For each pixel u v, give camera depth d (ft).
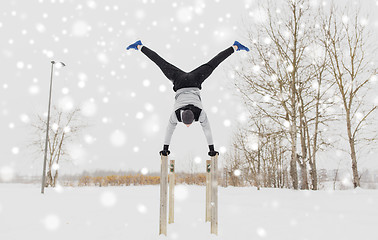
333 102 36.99
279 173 61.26
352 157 36.58
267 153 50.85
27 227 14.11
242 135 47.55
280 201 25.66
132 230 12.91
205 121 11.02
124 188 62.23
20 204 24.32
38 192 43.55
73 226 14.08
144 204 24.70
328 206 21.61
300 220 15.90
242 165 53.16
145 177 88.17
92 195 36.76
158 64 11.25
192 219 15.99
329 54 37.50
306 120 39.52
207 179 15.24
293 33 39.55
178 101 10.55
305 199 26.12
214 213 12.10
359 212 18.58
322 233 12.68
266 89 38.52
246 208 21.29
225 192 36.55
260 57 40.01
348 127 36.91
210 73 10.91
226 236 11.90
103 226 13.99
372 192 29.17
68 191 47.55
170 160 14.90
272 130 42.34
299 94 38.86
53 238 11.75
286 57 39.01
